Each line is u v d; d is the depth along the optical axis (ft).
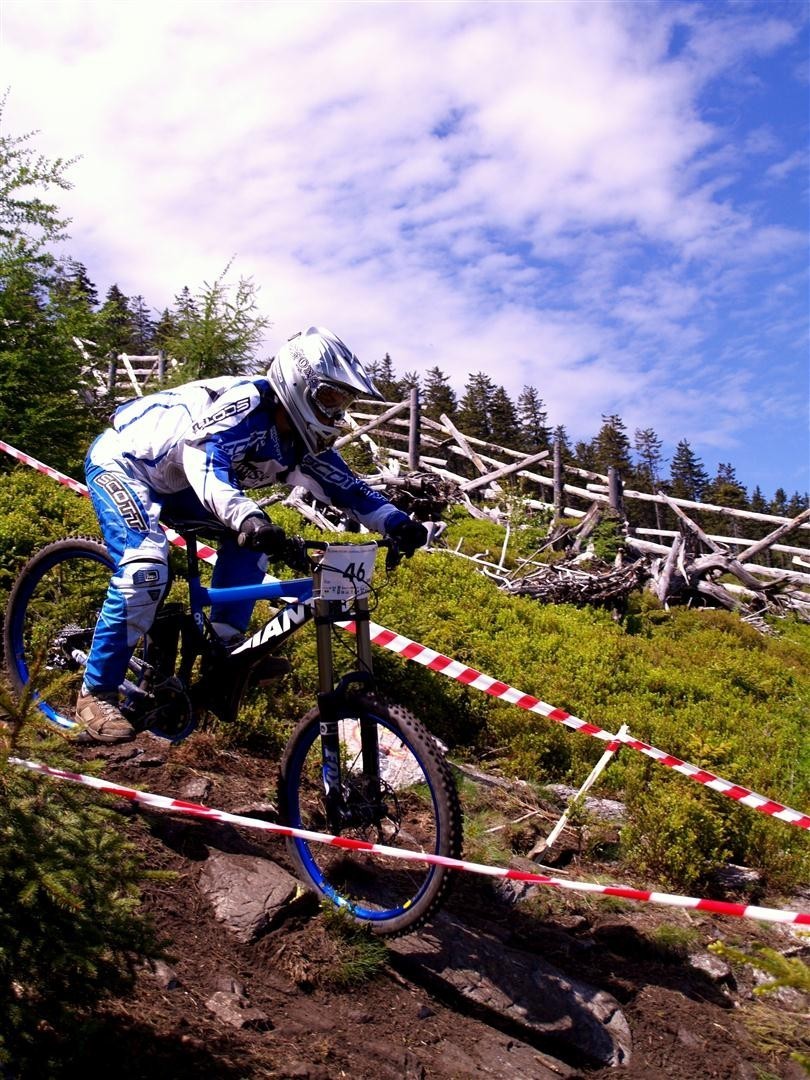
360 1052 9.27
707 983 12.90
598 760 20.59
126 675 12.55
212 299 42.73
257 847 12.03
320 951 10.44
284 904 10.80
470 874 13.80
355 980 10.23
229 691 11.44
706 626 47.42
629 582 42.75
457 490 61.46
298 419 11.19
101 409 29.81
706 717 28.12
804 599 62.95
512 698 15.99
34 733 8.24
